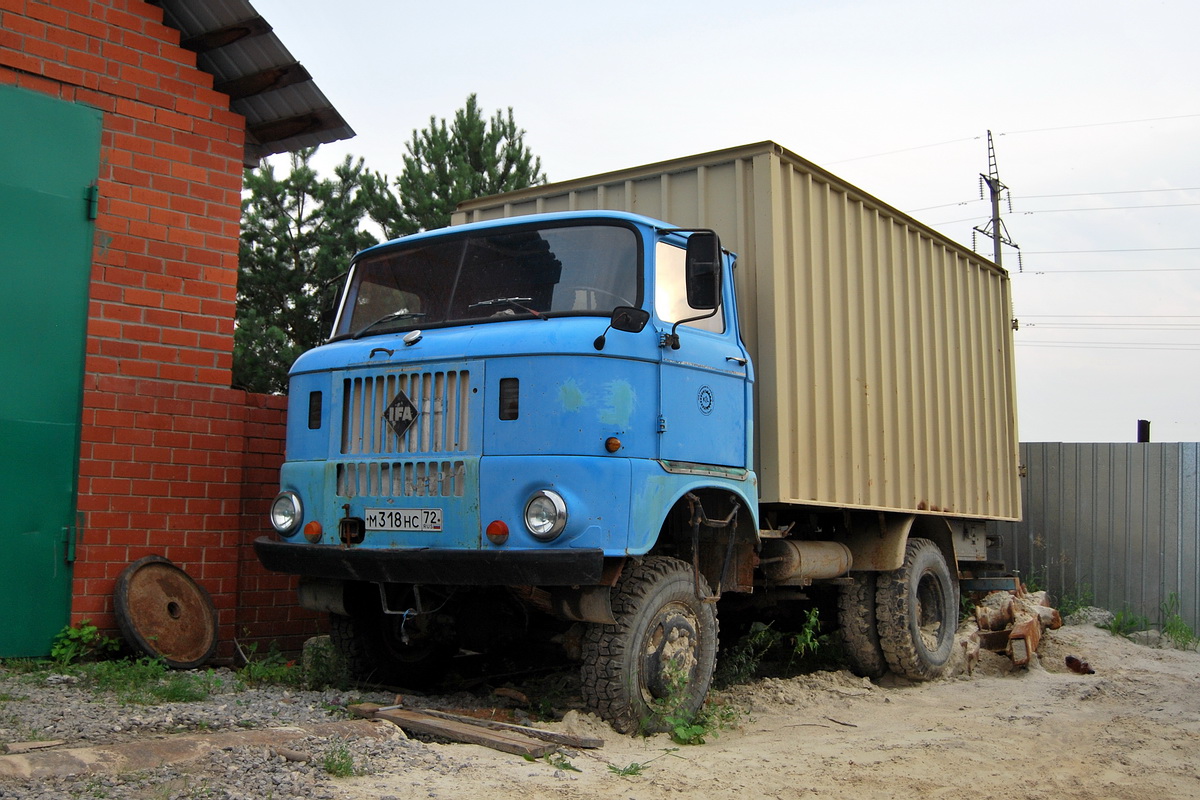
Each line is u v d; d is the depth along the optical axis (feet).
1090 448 46.29
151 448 24.58
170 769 13.92
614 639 18.40
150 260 24.90
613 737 18.16
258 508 26.99
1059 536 46.57
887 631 28.14
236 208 26.71
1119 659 33.86
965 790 16.07
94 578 23.39
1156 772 17.75
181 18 26.35
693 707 19.84
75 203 23.71
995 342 37.14
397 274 21.77
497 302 19.95
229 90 27.99
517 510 17.62
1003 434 37.22
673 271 20.63
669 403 19.49
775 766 17.03
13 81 22.93
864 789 15.87
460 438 18.31
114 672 20.89
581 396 17.84
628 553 17.89
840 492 26.25
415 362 18.95
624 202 26.78
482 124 74.54
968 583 36.47
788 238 25.03
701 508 20.04
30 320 22.81
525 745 16.48
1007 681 29.73
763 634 26.30
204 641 24.29
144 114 25.00
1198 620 43.47
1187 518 44.14
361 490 19.22
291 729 16.14
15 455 22.39
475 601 21.65
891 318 29.78
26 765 13.20
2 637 21.91
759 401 24.02
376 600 22.07
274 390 62.54
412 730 17.78
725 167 25.17
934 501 31.45
